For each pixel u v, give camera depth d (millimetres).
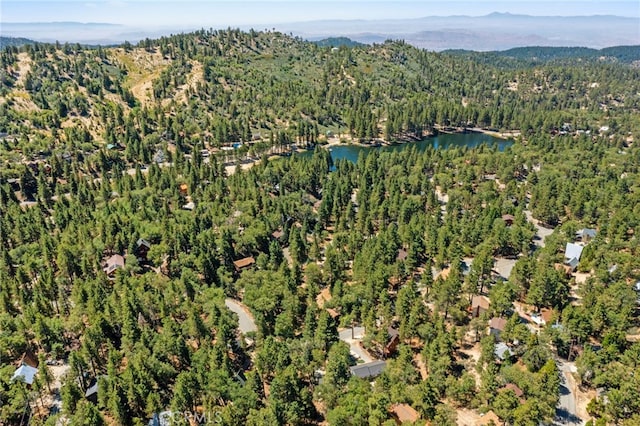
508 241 172000
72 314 118438
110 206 196250
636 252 157875
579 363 107938
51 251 154625
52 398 101750
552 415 93375
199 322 113500
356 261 153375
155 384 99062
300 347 108312
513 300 134875
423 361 112812
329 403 95125
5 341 107500
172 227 171875
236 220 185625
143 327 115625
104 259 159250
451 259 158250
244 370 111188
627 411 95312
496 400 95438
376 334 117500
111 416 93688
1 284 134500
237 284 143625
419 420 87062
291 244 167250
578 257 164750
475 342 123812
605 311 119625
